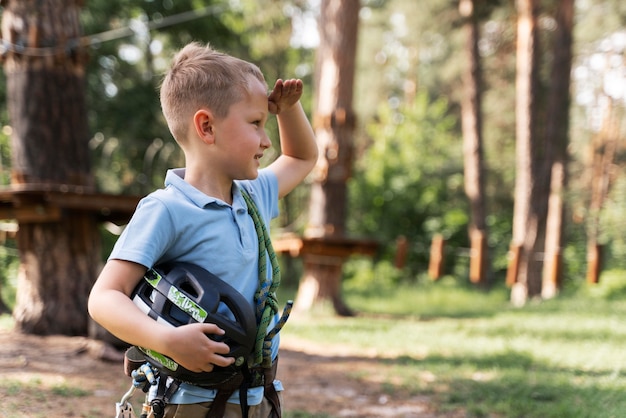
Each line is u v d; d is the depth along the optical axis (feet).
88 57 25.40
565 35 54.39
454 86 104.22
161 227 6.57
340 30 41.14
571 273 69.36
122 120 61.77
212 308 6.31
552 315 38.73
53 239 24.04
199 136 6.93
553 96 54.60
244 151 6.92
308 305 40.83
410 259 73.67
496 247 85.40
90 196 22.90
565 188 61.93
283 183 8.41
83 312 24.17
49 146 24.17
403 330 33.37
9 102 24.66
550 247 62.90
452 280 71.97
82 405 16.19
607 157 92.32
